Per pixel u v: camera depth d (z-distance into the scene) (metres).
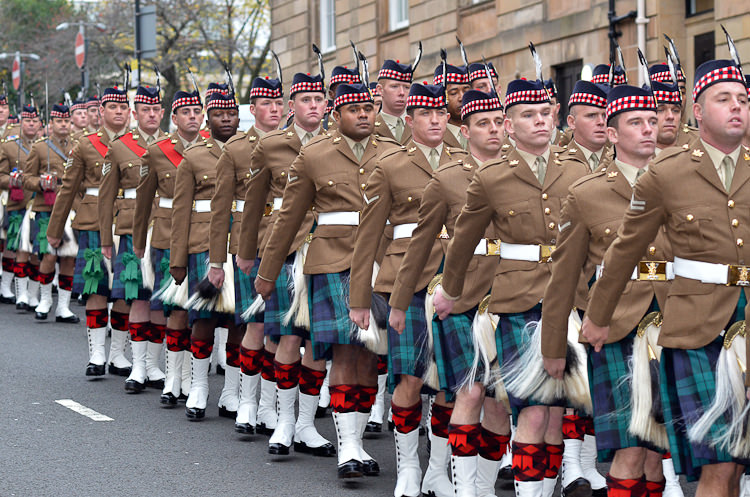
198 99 23.12
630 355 12.64
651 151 13.02
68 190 27.06
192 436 19.72
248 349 19.92
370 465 16.97
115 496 15.78
